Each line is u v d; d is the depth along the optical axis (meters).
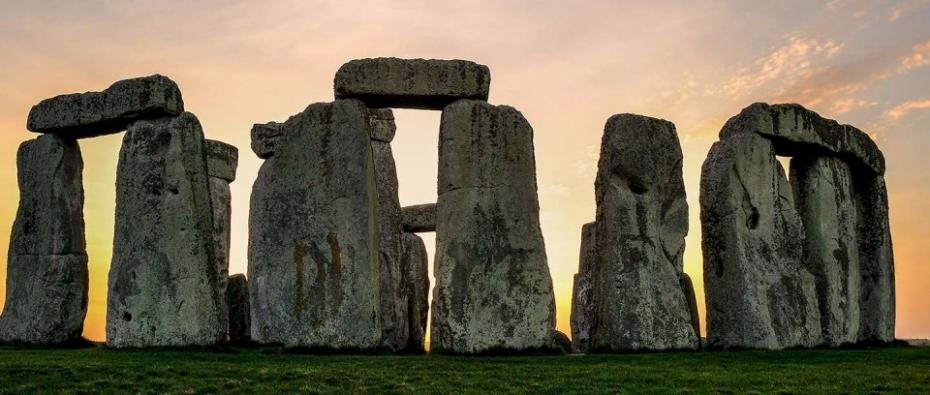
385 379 16.03
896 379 16.44
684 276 23.81
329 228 20.58
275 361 18.02
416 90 20.83
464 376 16.52
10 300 22.66
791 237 23.56
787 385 15.84
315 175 20.92
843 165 25.91
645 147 21.97
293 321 20.45
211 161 29.52
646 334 21.11
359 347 20.09
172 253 20.59
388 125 28.55
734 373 17.06
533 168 21.17
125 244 20.97
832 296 24.53
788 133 23.95
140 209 20.94
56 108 22.25
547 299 20.66
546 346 20.48
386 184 27.83
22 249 22.69
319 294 20.41
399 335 26.28
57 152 22.59
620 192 21.66
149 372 16.17
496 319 20.33
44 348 21.61
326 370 16.66
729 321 22.45
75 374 15.89
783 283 22.95
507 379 16.25
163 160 20.95
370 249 20.39
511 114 21.17
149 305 20.55
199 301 20.42
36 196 22.67
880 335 26.92
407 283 28.88
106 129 22.33
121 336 20.66
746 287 22.33
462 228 20.55
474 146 20.86
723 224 22.89
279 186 21.33
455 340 20.20
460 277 20.41
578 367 17.64
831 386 15.75
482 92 21.09
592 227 28.52
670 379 16.33
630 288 21.27
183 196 20.77
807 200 25.20
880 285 27.23
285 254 20.88
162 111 21.09
